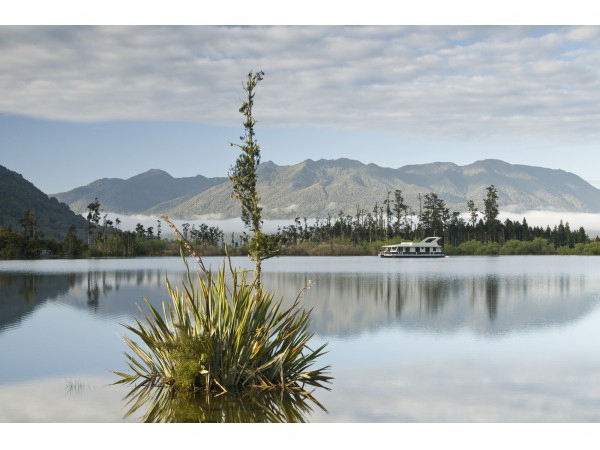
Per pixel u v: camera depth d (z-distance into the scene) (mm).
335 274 70375
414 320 28656
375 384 15727
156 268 83562
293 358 15898
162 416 12719
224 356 14773
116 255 154875
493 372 17219
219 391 14648
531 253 169625
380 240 186125
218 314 14797
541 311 32625
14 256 131000
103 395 14414
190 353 14445
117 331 24547
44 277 60938
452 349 20875
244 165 16953
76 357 19172
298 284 53000
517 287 50062
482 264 105312
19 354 19672
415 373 17062
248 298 15156
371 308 33844
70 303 35562
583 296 41875
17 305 34469
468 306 35188
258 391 14688
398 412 13203
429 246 157000
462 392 14938
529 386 15609
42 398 14164
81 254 145250
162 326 15383
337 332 24828
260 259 16312
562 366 18062
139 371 16953
